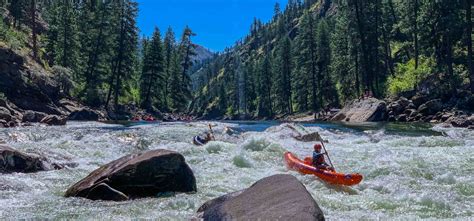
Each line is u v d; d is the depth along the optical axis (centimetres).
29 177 1084
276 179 714
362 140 2075
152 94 6475
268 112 9356
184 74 7694
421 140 1859
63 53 5484
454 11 4275
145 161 952
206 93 14050
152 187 941
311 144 1916
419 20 4562
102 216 747
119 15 5831
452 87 4000
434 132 2503
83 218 731
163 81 6812
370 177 1166
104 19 5706
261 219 576
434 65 4700
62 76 4725
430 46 4634
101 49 5678
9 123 2741
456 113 3594
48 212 771
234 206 653
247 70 11312
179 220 716
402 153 1502
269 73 9231
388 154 1497
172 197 913
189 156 1490
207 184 1052
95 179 938
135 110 5775
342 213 784
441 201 859
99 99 5325
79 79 5516
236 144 1741
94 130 2470
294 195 628
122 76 5838
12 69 3809
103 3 5825
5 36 4416
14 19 5797
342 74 6306
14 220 706
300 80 7488
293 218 554
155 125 3219
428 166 1248
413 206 844
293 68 8225
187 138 2127
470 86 4028
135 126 3038
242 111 11881
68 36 5494
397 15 6444
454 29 4206
